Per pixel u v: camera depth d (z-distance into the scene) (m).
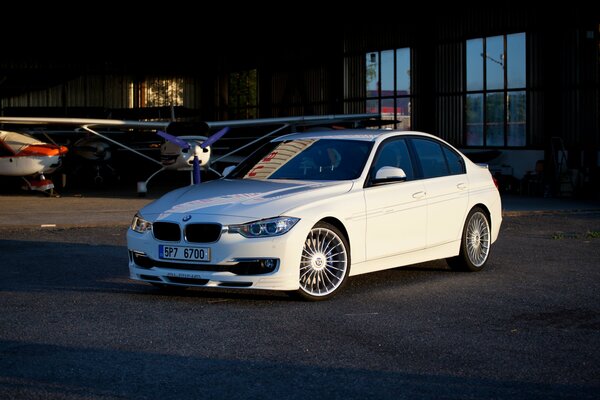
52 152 20.41
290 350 5.40
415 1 24.53
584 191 19.72
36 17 31.25
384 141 8.03
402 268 8.97
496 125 22.47
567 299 7.18
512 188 21.59
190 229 6.88
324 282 7.14
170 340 5.67
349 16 26.89
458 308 6.77
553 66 20.66
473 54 23.02
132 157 26.02
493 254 10.08
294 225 6.81
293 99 30.20
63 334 5.84
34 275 8.55
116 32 32.91
